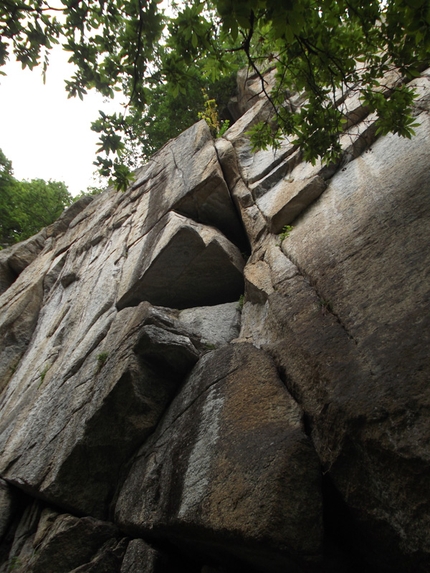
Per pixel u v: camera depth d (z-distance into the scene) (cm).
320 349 381
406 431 277
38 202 2038
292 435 340
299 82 465
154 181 1010
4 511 640
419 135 528
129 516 445
